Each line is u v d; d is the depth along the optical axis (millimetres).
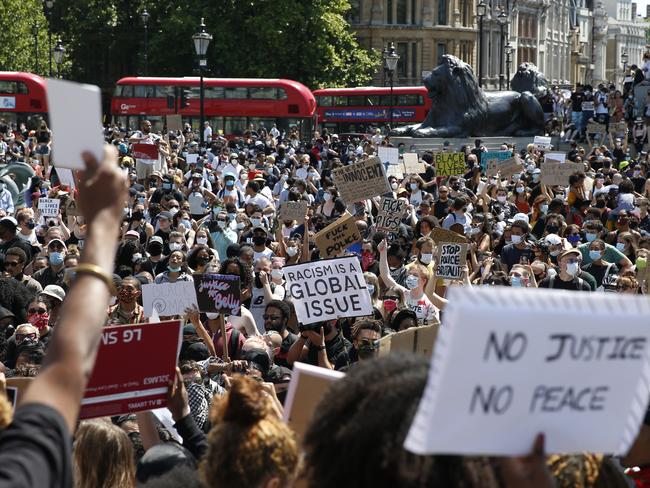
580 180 22953
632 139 49875
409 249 17688
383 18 111938
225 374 8875
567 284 13695
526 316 2146
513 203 25844
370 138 51219
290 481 3811
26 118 62781
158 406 5125
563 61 164875
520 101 51375
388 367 2498
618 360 2268
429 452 2148
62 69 85875
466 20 117500
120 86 65125
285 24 81750
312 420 2547
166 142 38125
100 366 5027
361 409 2426
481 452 2213
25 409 2303
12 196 24250
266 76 82938
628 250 16609
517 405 2203
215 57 83750
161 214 18766
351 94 69625
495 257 17344
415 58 113250
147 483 4461
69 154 2371
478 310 2111
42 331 11625
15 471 2197
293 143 54812
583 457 3832
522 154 39344
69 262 14461
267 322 11188
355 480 2387
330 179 24469
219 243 19719
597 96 51781
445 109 49906
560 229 18172
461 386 2139
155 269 15930
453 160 27453
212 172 32500
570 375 2229
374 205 23938
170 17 83438
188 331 10930
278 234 19250
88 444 5215
